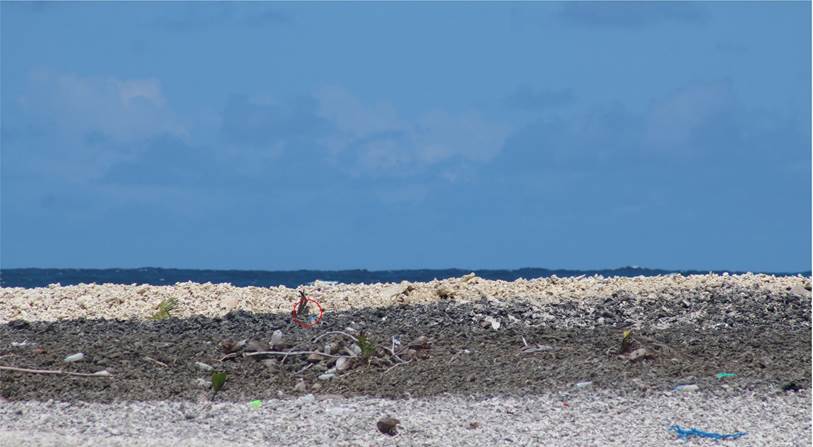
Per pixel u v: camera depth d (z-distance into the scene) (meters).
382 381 35.00
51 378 34.84
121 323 47.28
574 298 51.12
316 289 57.28
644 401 31.73
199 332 44.41
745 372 34.91
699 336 41.91
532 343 39.88
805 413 30.33
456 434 28.27
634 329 43.81
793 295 50.88
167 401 32.50
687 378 34.22
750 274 59.03
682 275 59.25
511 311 47.62
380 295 53.59
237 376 36.03
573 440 27.62
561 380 34.16
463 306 48.72
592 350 38.41
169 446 26.52
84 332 44.53
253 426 29.28
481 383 34.16
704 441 27.55
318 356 37.94
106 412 31.02
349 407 31.73
